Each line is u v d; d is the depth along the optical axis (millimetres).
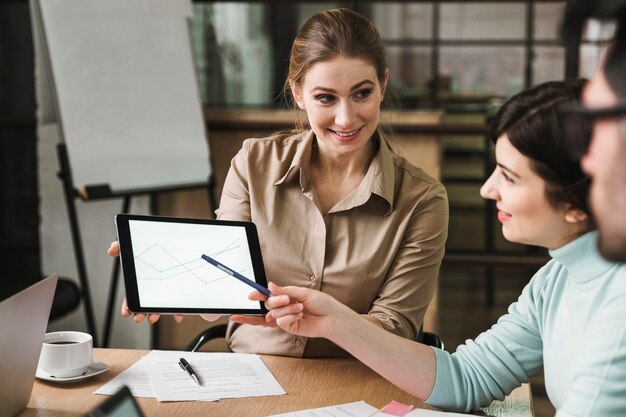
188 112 3086
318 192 1761
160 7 3045
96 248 3248
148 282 1371
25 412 1283
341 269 1709
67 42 2797
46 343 1437
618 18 420
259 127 3219
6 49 3613
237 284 1437
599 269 1106
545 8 5684
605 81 448
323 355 1682
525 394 1470
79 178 2791
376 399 1386
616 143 432
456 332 4332
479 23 5887
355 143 1644
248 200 1809
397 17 6039
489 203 4879
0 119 3646
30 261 3682
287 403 1351
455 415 1301
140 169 2934
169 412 1295
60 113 2768
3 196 3680
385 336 1391
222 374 1479
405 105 6051
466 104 6023
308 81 1631
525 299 1394
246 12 4438
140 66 2975
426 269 1727
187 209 3271
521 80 5883
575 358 1153
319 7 4699
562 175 1059
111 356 1567
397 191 1746
